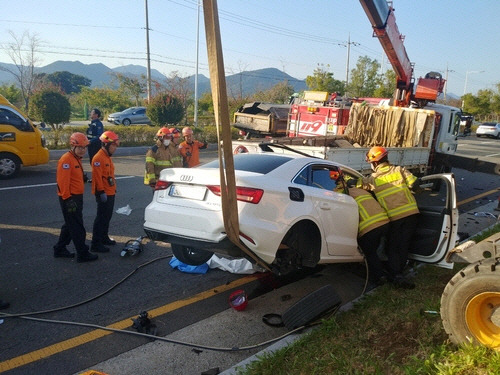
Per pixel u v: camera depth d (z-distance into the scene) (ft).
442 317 11.24
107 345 12.34
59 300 15.05
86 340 12.57
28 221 23.94
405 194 16.07
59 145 54.54
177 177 14.80
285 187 14.30
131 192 32.76
